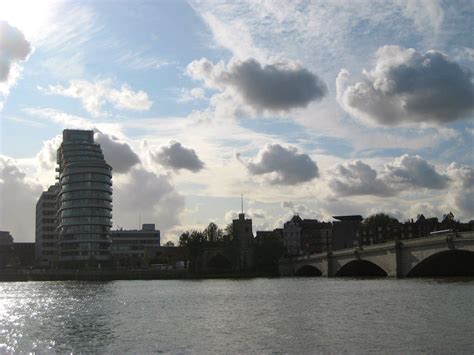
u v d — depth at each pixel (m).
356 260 168.12
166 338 51.81
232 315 70.12
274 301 90.00
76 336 55.34
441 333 47.88
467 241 110.88
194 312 75.81
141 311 79.94
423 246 127.75
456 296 78.88
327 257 191.62
